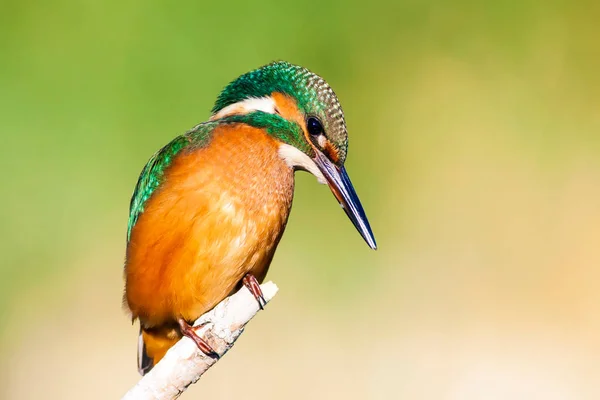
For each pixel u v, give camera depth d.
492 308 13.65
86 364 12.83
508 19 16.81
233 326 6.39
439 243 15.05
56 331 13.33
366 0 16.58
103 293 14.05
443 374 12.26
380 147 16.25
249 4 16.05
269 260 7.60
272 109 7.58
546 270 14.25
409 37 16.78
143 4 15.83
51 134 15.14
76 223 14.68
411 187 15.88
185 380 6.32
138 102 15.50
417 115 16.47
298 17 16.27
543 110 16.50
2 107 15.17
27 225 14.48
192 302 7.30
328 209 14.73
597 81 16.56
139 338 7.98
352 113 16.34
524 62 16.78
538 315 13.48
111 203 14.88
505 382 12.09
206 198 7.09
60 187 14.83
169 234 7.12
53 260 14.24
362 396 11.97
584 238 14.82
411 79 16.70
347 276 14.41
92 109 15.34
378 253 14.71
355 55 16.47
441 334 13.18
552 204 15.42
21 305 13.70
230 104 7.79
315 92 7.62
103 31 15.73
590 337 12.97
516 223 15.20
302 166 7.69
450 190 15.85
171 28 15.82
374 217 15.59
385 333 13.26
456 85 16.64
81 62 15.59
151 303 7.41
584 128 16.36
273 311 13.56
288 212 7.61
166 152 7.35
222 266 7.20
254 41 15.97
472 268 14.39
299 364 12.47
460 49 16.84
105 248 14.45
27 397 12.49
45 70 15.45
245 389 12.01
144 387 6.28
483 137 16.38
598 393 11.91
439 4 16.81
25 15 15.56
